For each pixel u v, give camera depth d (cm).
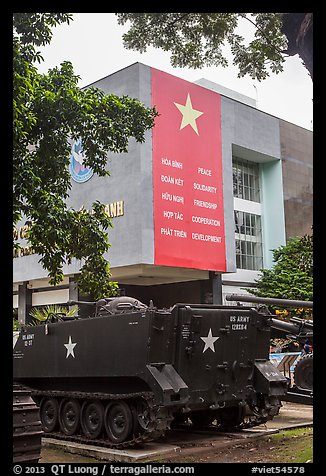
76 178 2794
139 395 930
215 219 2819
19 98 987
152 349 931
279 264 3144
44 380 1212
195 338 988
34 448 727
